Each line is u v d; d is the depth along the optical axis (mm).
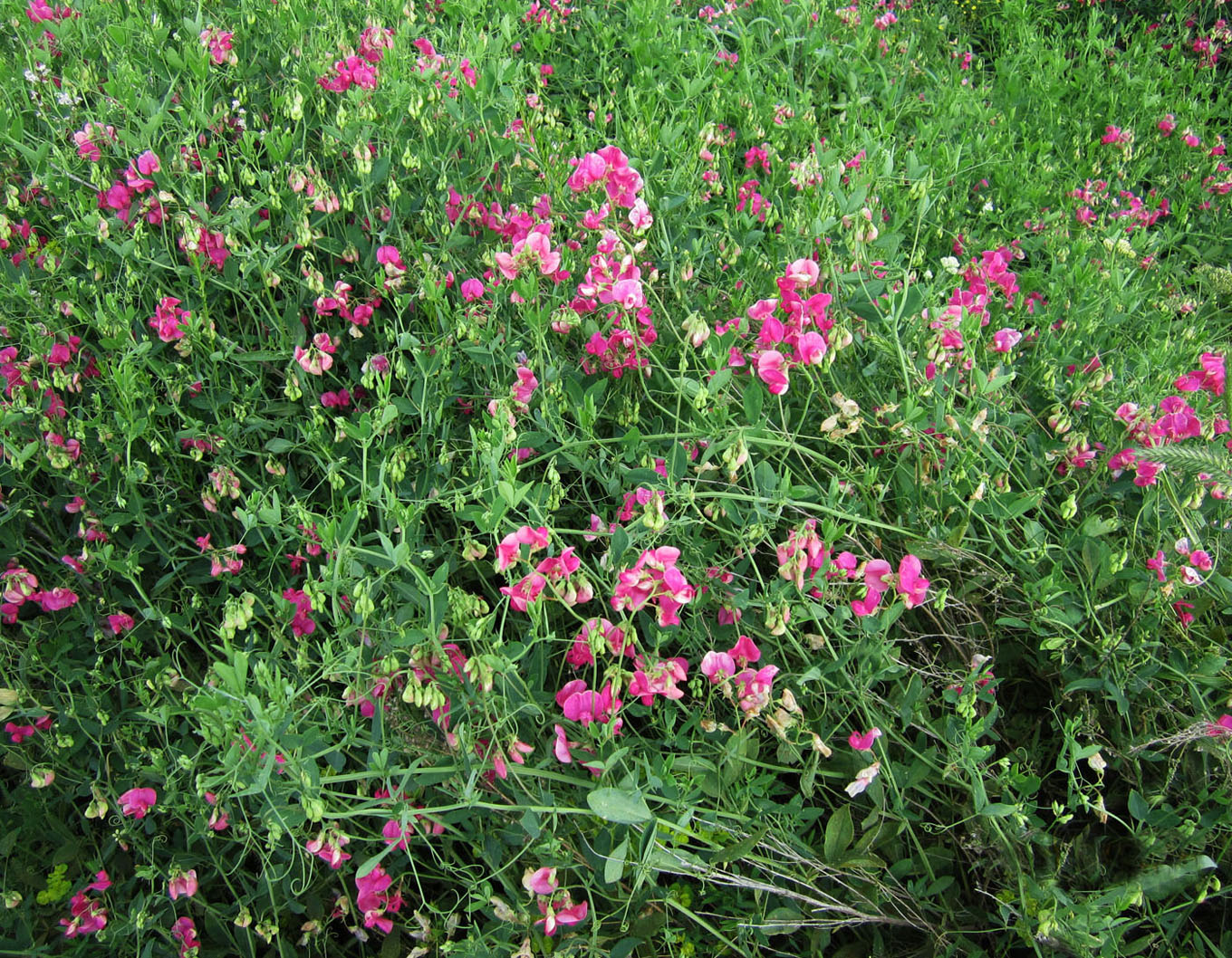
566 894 1879
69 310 2564
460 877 2096
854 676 2123
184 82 3246
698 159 3232
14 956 2217
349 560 1960
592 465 2406
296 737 1751
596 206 2707
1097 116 5152
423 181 3010
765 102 4008
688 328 2234
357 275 2834
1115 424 2537
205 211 2639
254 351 2748
